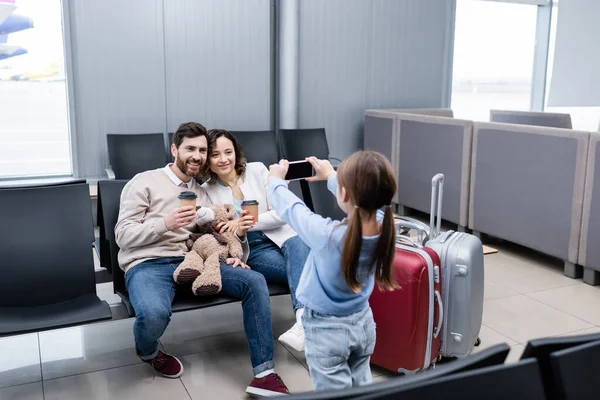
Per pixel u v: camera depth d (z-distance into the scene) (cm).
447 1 607
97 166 483
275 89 545
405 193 514
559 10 615
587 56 593
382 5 574
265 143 489
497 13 645
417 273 221
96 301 225
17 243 227
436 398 84
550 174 366
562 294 334
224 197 261
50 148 478
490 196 418
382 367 245
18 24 446
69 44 454
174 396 221
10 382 231
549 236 373
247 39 520
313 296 162
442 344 242
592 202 339
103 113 477
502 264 389
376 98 591
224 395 222
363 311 167
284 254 254
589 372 95
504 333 280
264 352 220
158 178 248
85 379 234
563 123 455
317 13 546
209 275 224
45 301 228
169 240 243
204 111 514
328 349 162
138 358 253
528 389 90
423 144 484
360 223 147
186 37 495
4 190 231
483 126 417
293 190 299
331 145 579
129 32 474
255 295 223
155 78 490
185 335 277
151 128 496
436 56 614
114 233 243
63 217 236
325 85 563
